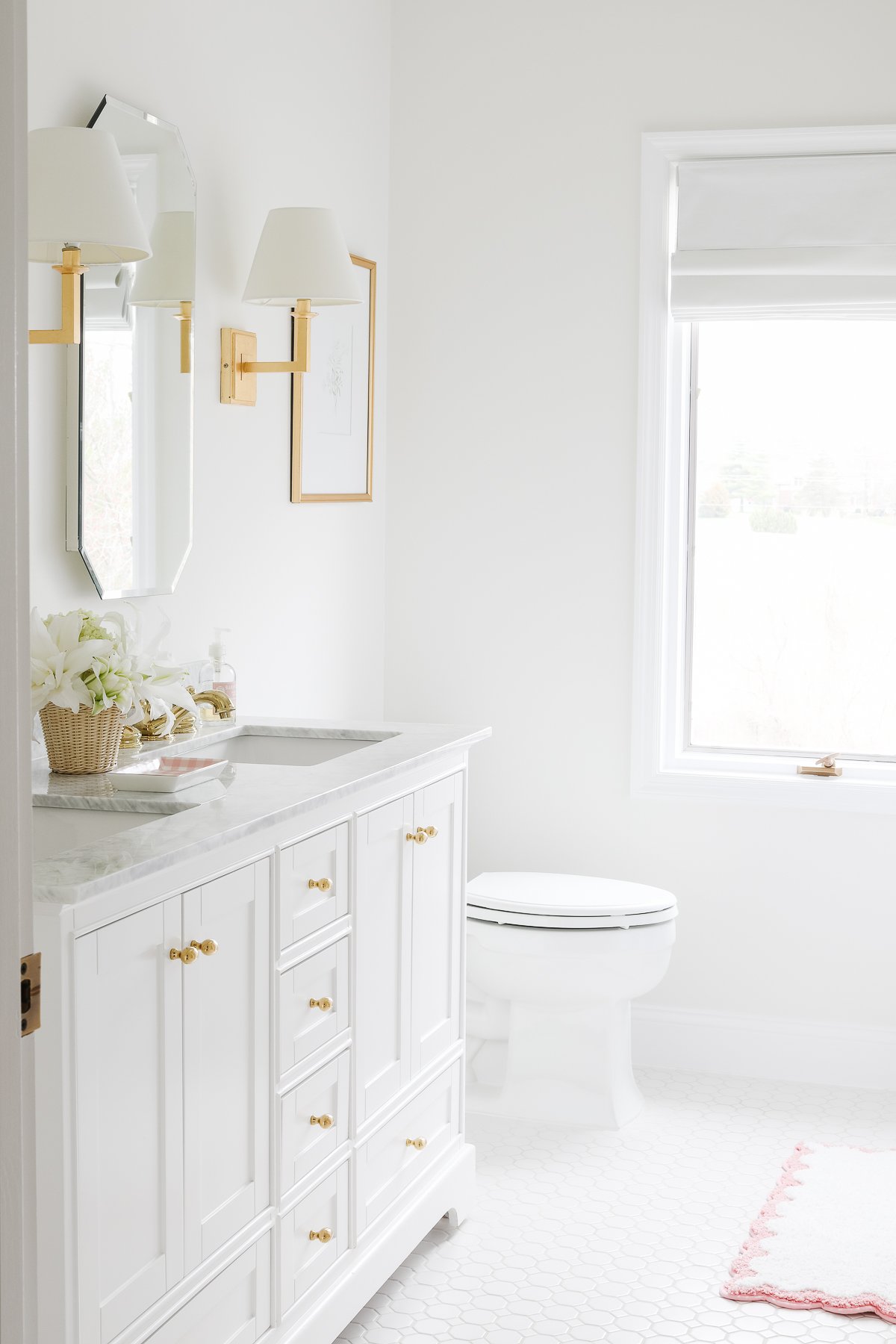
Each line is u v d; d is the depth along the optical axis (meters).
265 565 3.09
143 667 2.14
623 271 3.58
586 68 3.57
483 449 3.72
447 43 3.65
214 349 2.82
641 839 3.67
